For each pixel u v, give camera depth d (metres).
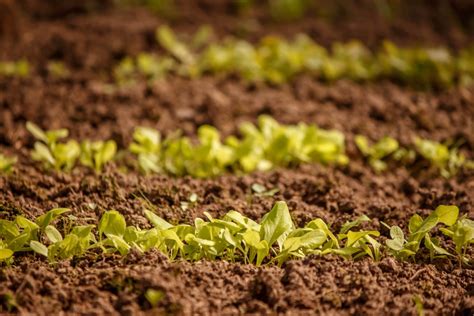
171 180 4.59
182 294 3.18
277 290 3.23
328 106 6.25
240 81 6.75
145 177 4.59
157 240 3.54
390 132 5.72
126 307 3.07
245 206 4.21
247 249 3.56
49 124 5.68
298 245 3.47
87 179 4.43
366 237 3.63
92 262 3.51
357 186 4.79
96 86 6.45
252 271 3.45
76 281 3.31
